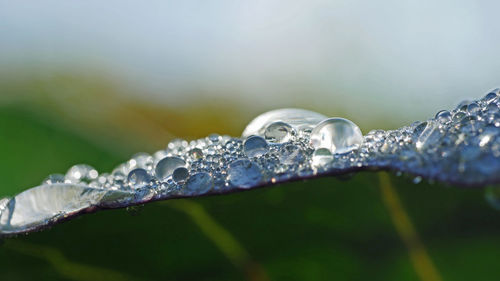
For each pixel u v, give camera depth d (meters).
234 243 0.09
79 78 0.24
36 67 0.22
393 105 0.25
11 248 0.09
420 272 0.08
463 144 0.08
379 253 0.08
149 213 0.08
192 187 0.08
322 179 0.08
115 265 0.09
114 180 0.09
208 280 0.09
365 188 0.08
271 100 0.28
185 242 0.09
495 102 0.09
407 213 0.08
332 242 0.08
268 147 0.09
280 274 0.09
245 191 0.08
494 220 0.08
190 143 0.09
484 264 0.08
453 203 0.08
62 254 0.09
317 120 0.09
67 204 0.08
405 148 0.08
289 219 0.08
